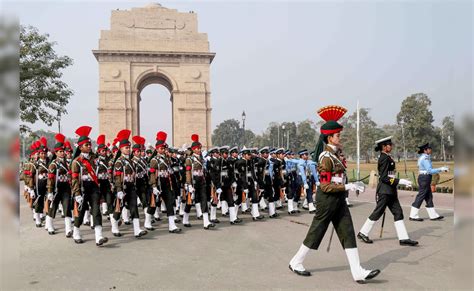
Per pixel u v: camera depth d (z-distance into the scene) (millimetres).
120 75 45031
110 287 6273
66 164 11273
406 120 76312
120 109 44531
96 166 10766
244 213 15430
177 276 6824
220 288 6133
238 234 10789
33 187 13133
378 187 9414
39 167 12555
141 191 11789
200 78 46750
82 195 9742
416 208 12258
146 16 46125
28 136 22641
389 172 9289
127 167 10750
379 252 8391
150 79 48594
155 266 7527
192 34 46844
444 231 10586
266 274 6875
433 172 12070
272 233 10867
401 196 19062
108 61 45000
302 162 15047
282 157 15602
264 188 14055
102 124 44156
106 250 9023
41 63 22781
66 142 13609
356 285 6219
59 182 11047
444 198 17969
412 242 9000
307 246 6754
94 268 7434
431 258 7852
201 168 11953
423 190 12211
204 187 11914
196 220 13688
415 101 74938
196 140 12164
